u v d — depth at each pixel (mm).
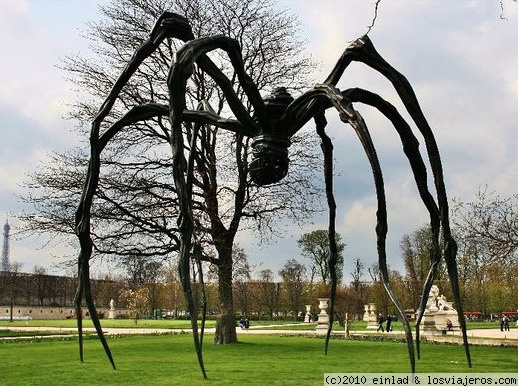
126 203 18656
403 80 6828
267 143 7129
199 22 19750
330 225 8289
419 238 47156
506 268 19359
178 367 9891
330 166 8172
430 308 29453
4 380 8156
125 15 19750
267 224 21062
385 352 14078
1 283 83750
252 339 21766
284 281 71500
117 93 7582
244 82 6965
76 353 13711
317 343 18625
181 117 6328
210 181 19156
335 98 6219
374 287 53750
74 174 18766
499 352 14289
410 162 7168
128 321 63188
